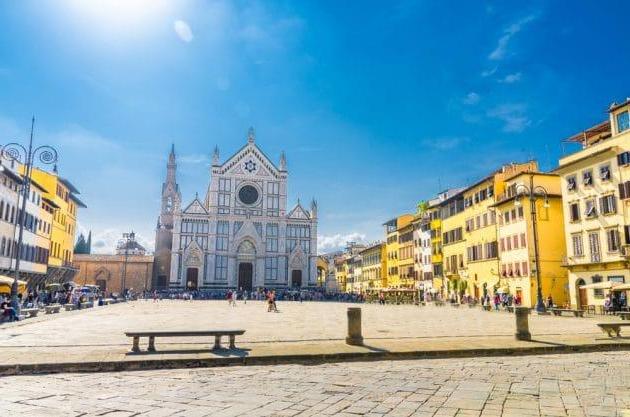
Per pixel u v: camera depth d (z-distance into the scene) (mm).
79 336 20859
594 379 11297
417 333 22531
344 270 152625
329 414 8156
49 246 66375
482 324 29000
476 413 8203
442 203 75938
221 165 111688
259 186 112875
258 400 9242
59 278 77062
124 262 104500
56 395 9805
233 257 107938
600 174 42250
